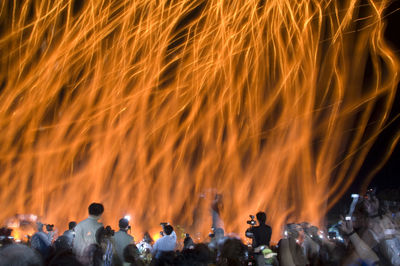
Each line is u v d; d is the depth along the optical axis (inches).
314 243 283.9
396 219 251.9
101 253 263.0
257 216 302.2
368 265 234.1
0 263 195.2
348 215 252.7
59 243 297.4
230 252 285.0
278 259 267.7
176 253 309.0
